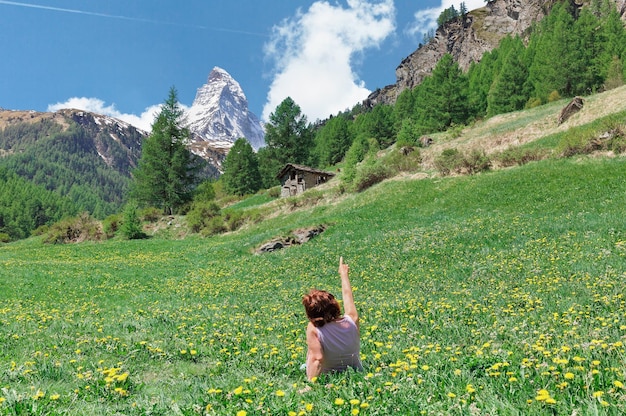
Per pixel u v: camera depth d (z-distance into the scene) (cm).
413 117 10975
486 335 735
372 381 446
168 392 548
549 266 1430
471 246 1991
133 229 5534
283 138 9506
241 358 712
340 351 468
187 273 2598
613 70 6438
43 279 2386
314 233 3134
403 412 363
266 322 1088
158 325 1108
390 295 1412
